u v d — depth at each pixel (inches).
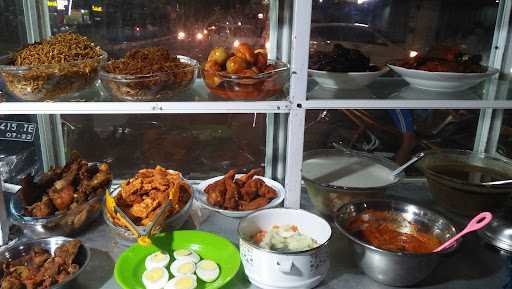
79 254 42.2
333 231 48.3
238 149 62.9
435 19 59.7
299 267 37.5
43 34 53.9
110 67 43.6
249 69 42.9
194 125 62.5
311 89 48.9
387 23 60.1
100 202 48.7
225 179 51.4
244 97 43.3
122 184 50.3
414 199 56.1
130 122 61.8
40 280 39.1
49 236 45.7
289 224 45.0
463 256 44.8
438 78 46.9
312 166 53.1
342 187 46.2
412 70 47.9
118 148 62.7
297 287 38.5
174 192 46.6
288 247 41.3
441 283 40.8
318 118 68.4
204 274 40.9
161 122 62.2
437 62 50.0
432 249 41.7
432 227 44.2
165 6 54.6
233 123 61.6
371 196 47.5
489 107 44.5
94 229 48.6
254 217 44.3
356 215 45.5
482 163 55.4
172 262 42.9
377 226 45.3
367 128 69.3
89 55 45.1
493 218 46.6
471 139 66.6
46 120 57.4
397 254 36.9
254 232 44.1
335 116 68.6
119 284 38.9
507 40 56.1
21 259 42.5
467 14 59.2
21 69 40.1
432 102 43.9
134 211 45.8
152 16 55.1
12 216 46.5
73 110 42.0
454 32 60.4
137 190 47.7
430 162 55.2
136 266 42.4
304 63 41.6
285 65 48.0
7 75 41.0
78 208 45.8
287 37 53.9
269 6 53.6
